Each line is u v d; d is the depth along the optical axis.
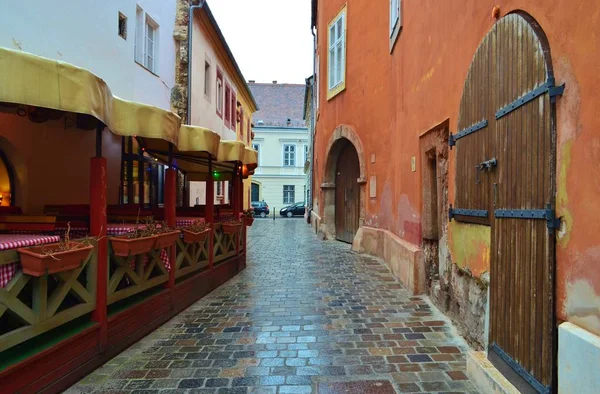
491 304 3.18
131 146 8.55
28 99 2.64
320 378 3.31
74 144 6.73
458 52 4.25
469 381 3.24
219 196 17.89
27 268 2.75
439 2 4.97
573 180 2.18
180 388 3.14
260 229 19.77
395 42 7.80
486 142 3.40
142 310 4.26
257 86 45.84
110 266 3.86
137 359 3.70
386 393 3.05
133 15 8.03
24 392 2.71
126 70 7.71
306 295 6.08
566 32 2.28
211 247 6.43
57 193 6.34
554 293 2.32
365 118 10.32
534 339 2.51
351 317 4.96
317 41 16.89
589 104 2.06
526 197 2.66
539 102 2.51
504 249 2.97
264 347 4.00
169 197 5.31
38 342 3.03
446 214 4.91
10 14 4.67
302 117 42.78
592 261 2.02
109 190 7.68
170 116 4.20
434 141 5.29
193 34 11.13
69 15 5.80
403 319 4.86
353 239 12.04
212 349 3.95
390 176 8.57
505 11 3.10
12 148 5.59
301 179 39.88
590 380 1.96
